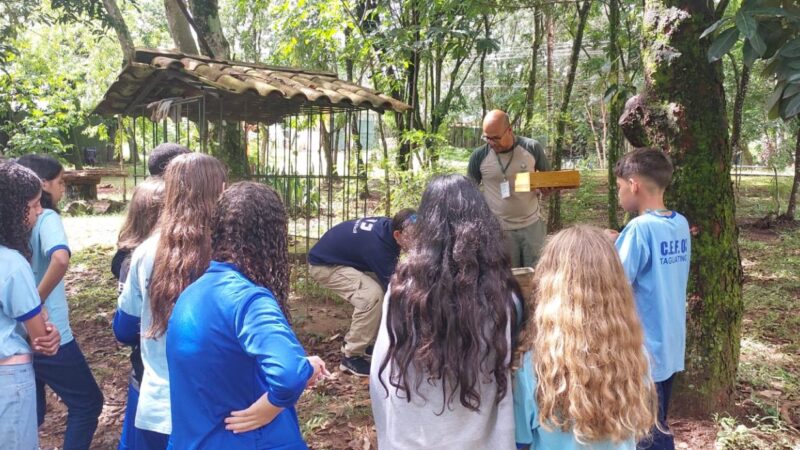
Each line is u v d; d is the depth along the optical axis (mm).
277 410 1845
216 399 1868
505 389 1881
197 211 2346
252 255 1977
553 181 4355
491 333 1837
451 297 1826
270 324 1829
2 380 2318
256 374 1890
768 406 3916
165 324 2273
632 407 1817
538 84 12211
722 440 3457
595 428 1795
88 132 19594
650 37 3764
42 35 16969
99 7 9266
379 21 9430
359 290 4566
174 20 8664
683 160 3668
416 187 7227
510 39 14094
